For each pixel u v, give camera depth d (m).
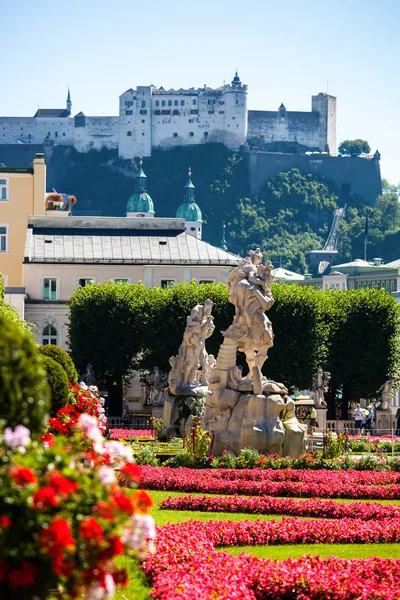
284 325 126.00
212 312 130.75
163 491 60.56
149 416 128.12
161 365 132.75
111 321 134.25
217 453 70.94
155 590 33.62
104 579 22.20
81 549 22.06
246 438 70.31
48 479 22.11
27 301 160.88
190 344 96.69
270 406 71.50
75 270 162.62
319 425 114.94
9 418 23.97
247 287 72.50
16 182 183.62
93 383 132.88
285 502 53.72
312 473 65.31
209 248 167.38
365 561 38.50
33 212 184.12
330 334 133.38
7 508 21.64
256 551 43.91
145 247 166.38
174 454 76.06
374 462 70.69
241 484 60.25
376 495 60.03
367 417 120.38
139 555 23.53
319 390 115.62
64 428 37.47
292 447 72.06
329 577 35.50
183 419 95.19
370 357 134.88
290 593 34.88
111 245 166.00
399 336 140.38
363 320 134.50
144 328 133.38
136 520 23.05
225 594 32.00
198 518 51.31
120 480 54.78
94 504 22.72
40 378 24.58
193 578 34.12
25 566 21.17
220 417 71.81
